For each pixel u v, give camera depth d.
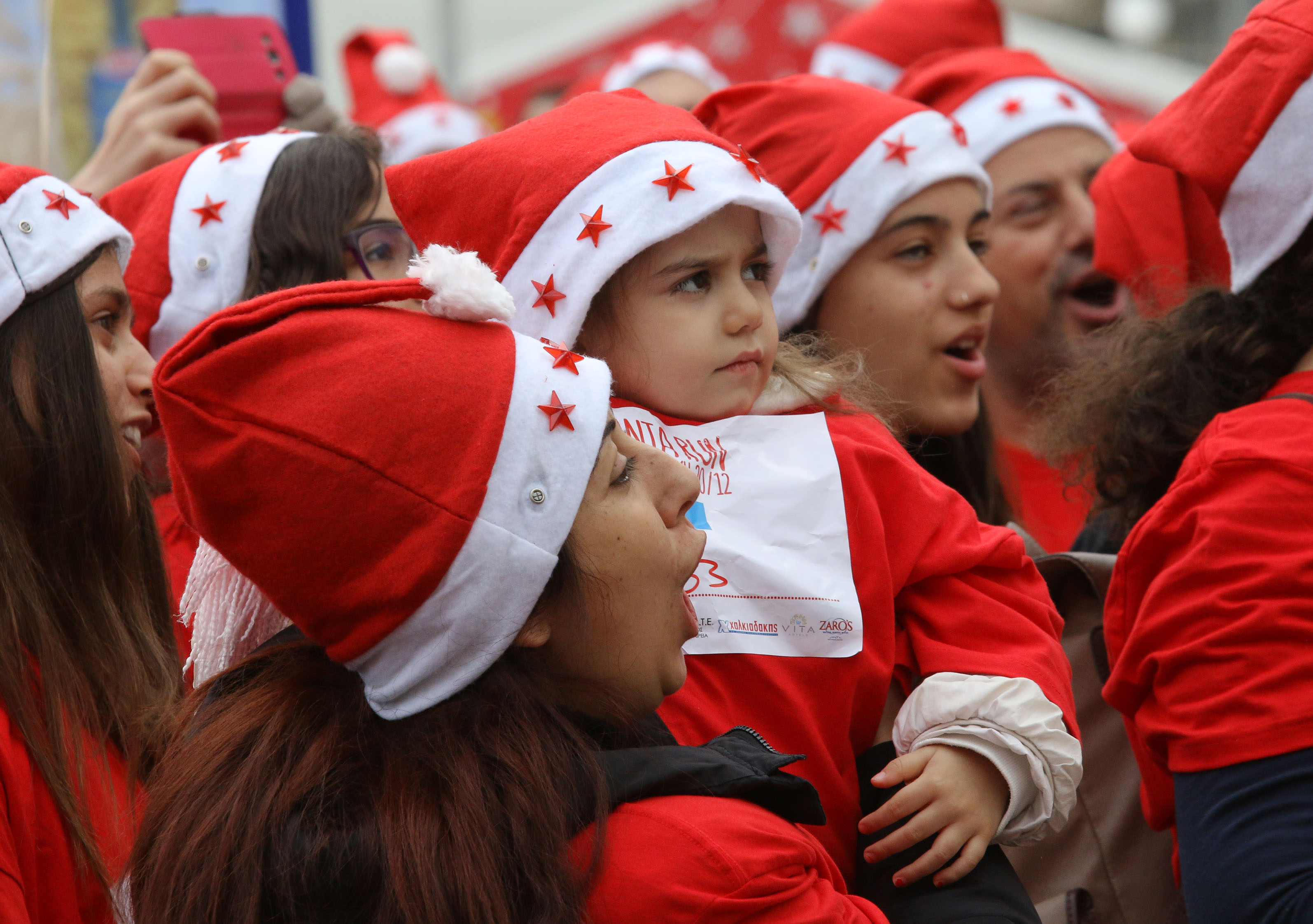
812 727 3.18
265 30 5.60
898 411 4.60
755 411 3.61
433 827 2.43
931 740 3.15
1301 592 2.99
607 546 2.69
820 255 4.56
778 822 2.69
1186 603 3.16
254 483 2.55
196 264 4.43
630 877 2.48
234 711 2.73
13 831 2.76
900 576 3.44
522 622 2.60
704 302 3.41
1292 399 3.34
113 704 3.12
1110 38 13.70
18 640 2.95
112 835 3.00
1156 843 3.86
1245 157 3.52
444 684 2.62
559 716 2.64
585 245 3.24
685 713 3.13
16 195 3.20
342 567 2.56
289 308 2.62
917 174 4.48
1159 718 3.21
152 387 2.69
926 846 3.06
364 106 9.64
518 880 2.44
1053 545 6.25
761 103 4.76
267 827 2.50
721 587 3.24
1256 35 3.54
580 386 2.69
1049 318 6.31
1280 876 2.79
